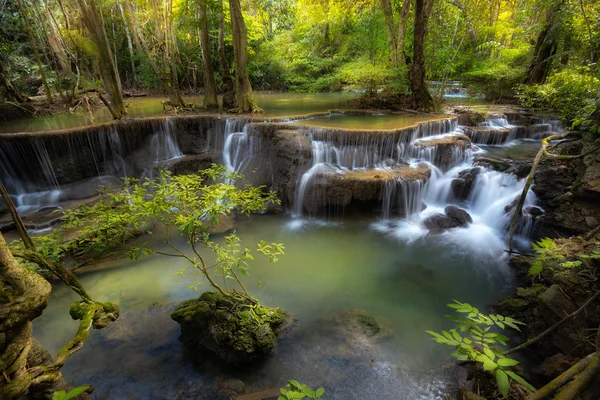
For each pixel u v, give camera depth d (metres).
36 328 4.39
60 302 4.87
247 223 7.32
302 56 19.00
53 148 7.81
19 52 13.85
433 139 8.92
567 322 3.38
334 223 7.35
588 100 8.00
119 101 9.77
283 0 23.41
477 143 10.15
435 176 8.17
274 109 11.85
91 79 14.64
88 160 8.40
